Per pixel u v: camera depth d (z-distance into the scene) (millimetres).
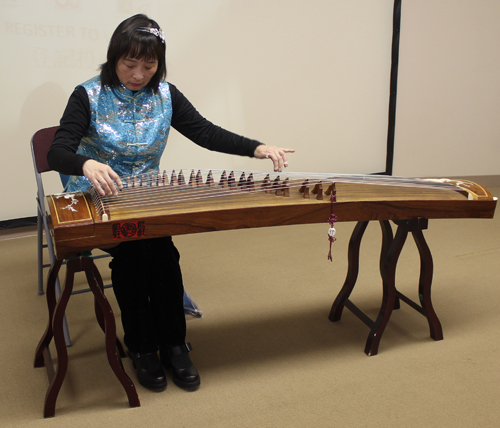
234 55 3623
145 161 1635
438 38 4281
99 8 3119
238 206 1327
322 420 1390
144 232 1245
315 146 4156
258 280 2480
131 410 1457
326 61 3980
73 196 1358
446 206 1546
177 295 1570
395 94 4285
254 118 3840
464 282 2393
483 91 4516
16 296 2340
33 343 1888
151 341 1588
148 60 1406
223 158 3779
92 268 1313
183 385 1546
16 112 3053
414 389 1530
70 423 1401
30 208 3250
